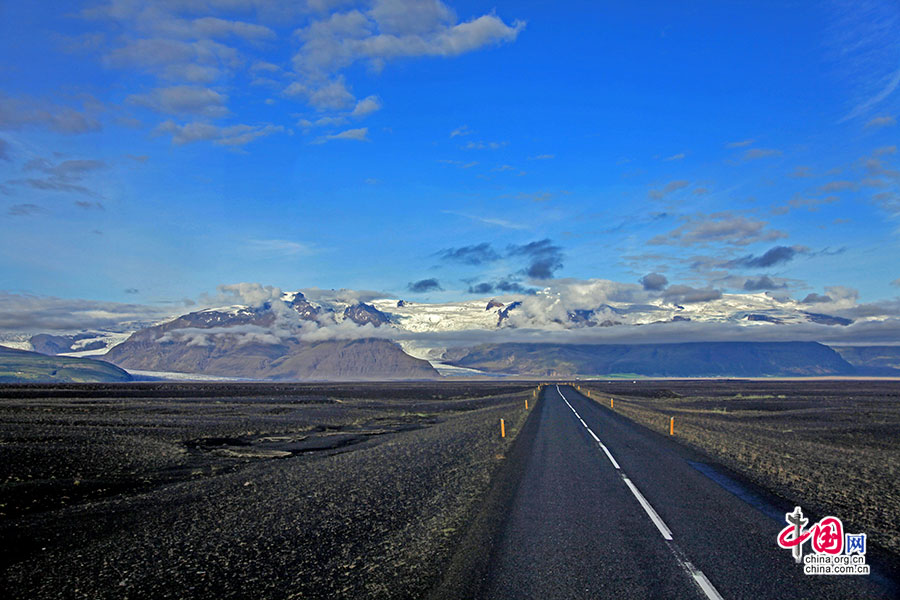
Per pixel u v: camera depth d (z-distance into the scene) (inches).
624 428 1227.2
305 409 2156.7
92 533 412.8
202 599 273.6
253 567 319.3
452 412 2128.4
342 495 523.2
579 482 563.8
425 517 426.3
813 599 258.4
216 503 509.7
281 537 381.4
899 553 332.2
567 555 323.6
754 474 608.7
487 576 288.7
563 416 1632.6
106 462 801.6
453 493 518.0
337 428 1414.9
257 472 700.7
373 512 449.4
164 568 323.9
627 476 600.1
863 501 469.4
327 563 320.2
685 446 887.1
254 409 2122.3
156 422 1478.8
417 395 3730.3
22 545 382.3
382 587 276.2
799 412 2052.2
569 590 268.5
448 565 307.0
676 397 3649.1
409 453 836.0
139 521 448.5
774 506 452.1
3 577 314.5
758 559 316.8
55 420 1486.2
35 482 637.9
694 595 262.4
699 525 392.2
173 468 773.9
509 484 554.6
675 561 312.7
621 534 368.8
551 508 446.6
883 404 2568.9
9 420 1446.9
